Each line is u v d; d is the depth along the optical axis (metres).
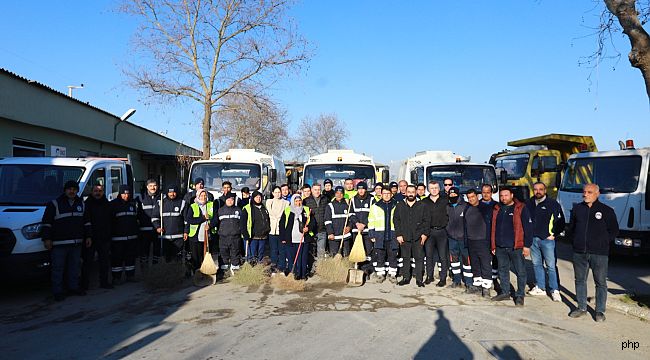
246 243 9.48
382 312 6.94
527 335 5.91
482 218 7.94
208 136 23.59
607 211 6.57
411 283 9.09
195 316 6.72
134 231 8.96
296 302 7.53
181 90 23.19
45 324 6.38
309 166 13.16
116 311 7.02
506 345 5.53
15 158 9.35
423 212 8.79
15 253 7.34
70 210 7.75
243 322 6.42
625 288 8.68
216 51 23.42
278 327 6.18
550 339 5.77
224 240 9.29
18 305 7.38
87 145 21.69
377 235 9.25
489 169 12.49
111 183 10.20
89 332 6.02
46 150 17.78
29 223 7.54
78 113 19.83
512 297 7.94
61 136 19.00
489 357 5.16
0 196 8.50
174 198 9.41
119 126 24.94
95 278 9.53
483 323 6.41
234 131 38.69
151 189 9.51
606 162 11.48
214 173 13.23
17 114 15.12
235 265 9.36
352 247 9.70
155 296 7.93
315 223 9.62
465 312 6.97
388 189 9.29
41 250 7.59
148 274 8.58
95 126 21.73
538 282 8.08
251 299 7.72
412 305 7.37
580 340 5.74
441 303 7.52
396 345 5.50
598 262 6.55
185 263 9.38
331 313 6.88
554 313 6.97
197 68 23.27
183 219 9.48
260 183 13.09
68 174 9.10
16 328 6.21
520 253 7.49
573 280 9.47
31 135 16.67
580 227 6.71
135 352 5.29
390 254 9.31
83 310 7.07
